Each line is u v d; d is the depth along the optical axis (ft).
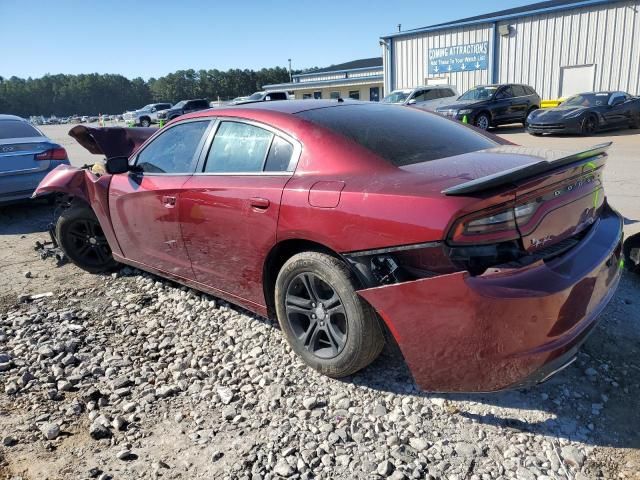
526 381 7.30
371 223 7.96
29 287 15.61
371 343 8.70
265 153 10.31
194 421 8.71
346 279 8.55
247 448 7.95
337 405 8.85
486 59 75.97
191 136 12.21
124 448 8.10
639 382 8.98
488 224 7.20
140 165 13.69
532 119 52.70
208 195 10.94
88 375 10.39
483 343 7.19
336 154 9.29
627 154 36.27
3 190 23.47
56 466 7.79
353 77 138.21
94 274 16.53
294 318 10.00
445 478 7.12
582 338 7.68
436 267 7.37
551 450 7.53
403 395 9.00
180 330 12.11
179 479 7.38
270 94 89.86
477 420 8.26
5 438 8.43
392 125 10.43
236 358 10.66
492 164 8.67
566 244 8.18
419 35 82.58
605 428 7.92
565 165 8.00
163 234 12.66
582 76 68.59
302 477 7.27
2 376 10.50
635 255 13.17
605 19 65.00
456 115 58.34
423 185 7.83
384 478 7.18
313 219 8.79
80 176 15.67
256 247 10.11
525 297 7.00
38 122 299.99
